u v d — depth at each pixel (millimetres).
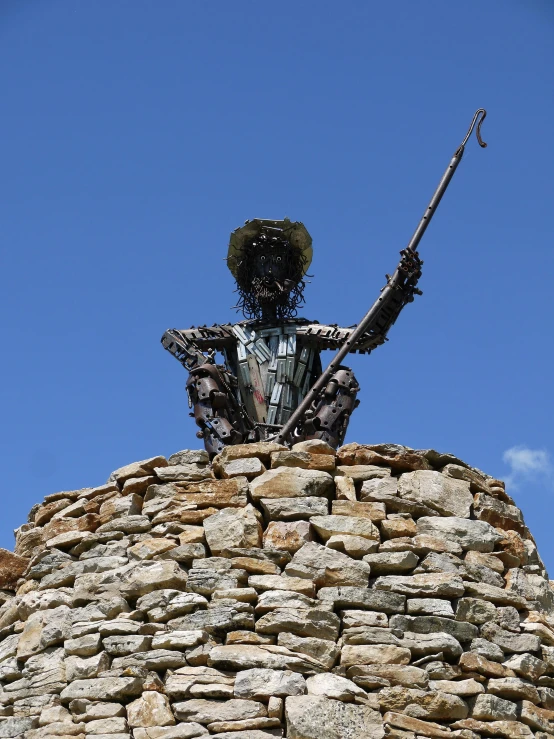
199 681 10906
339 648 11188
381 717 10766
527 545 12859
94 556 12414
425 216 14203
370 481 12500
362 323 14000
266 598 11398
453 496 12656
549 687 11719
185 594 11570
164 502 12539
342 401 13664
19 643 12117
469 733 10930
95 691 11117
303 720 10469
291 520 12156
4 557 13219
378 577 11773
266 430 13938
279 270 15078
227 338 14586
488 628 11703
